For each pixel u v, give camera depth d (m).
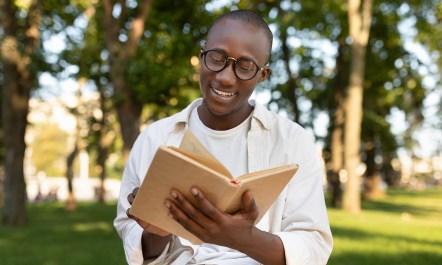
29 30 15.65
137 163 2.48
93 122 24.55
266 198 2.00
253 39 2.21
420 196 35.50
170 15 15.19
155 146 2.47
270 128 2.44
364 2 19.44
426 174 57.50
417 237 12.55
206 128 2.44
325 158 28.72
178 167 1.77
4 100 16.33
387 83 25.83
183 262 2.26
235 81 2.21
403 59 24.62
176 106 14.02
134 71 12.84
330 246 2.29
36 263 9.23
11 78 15.91
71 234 14.11
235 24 2.22
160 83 13.24
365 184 34.03
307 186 2.36
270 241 2.05
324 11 20.92
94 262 9.21
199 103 2.56
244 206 1.85
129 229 2.35
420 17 23.03
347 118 20.22
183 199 1.83
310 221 2.26
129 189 2.49
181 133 2.47
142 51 13.70
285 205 2.34
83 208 25.47
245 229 1.87
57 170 74.44
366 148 29.53
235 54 2.19
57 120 70.44
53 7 16.72
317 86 27.02
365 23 19.52
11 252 10.67
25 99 16.33
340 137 24.70
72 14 16.83
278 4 18.31
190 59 15.03
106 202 31.25
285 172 1.95
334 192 24.47
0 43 15.75
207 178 1.77
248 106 2.47
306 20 20.42
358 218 17.88
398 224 15.79
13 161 16.58
